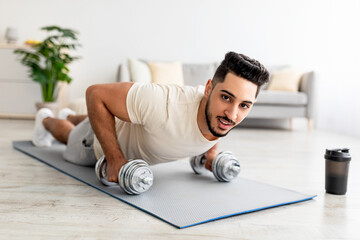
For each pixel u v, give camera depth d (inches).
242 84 49.4
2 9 209.5
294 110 183.0
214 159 71.4
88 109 61.5
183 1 214.7
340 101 190.5
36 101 194.2
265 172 85.4
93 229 46.5
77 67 213.2
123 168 59.5
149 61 206.7
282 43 214.7
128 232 45.9
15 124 168.7
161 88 57.7
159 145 62.0
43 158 89.4
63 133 92.0
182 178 74.1
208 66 207.2
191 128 57.4
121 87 58.5
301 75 194.7
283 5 213.5
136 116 58.1
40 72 178.1
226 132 53.7
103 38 213.2
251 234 47.0
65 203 56.4
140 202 57.1
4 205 54.3
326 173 69.0
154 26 214.7
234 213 53.2
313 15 211.3
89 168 80.7
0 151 98.5
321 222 52.6
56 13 211.0
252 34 215.6
